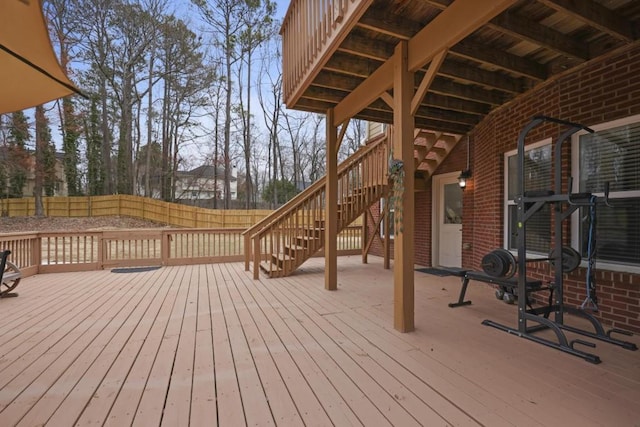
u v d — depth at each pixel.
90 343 2.80
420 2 2.63
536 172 3.95
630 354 2.51
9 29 1.46
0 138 17.08
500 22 2.67
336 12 2.81
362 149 6.40
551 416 1.74
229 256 7.69
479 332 3.03
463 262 5.89
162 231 7.19
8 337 2.94
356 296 4.44
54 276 5.98
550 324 2.71
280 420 1.72
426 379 2.15
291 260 5.97
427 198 6.89
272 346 2.72
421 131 6.04
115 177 21.28
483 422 1.69
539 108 3.85
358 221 12.19
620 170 3.05
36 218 16.58
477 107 4.76
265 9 22.03
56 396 1.96
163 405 1.86
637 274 2.90
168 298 4.36
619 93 3.00
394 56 3.11
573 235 3.50
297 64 3.98
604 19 2.59
